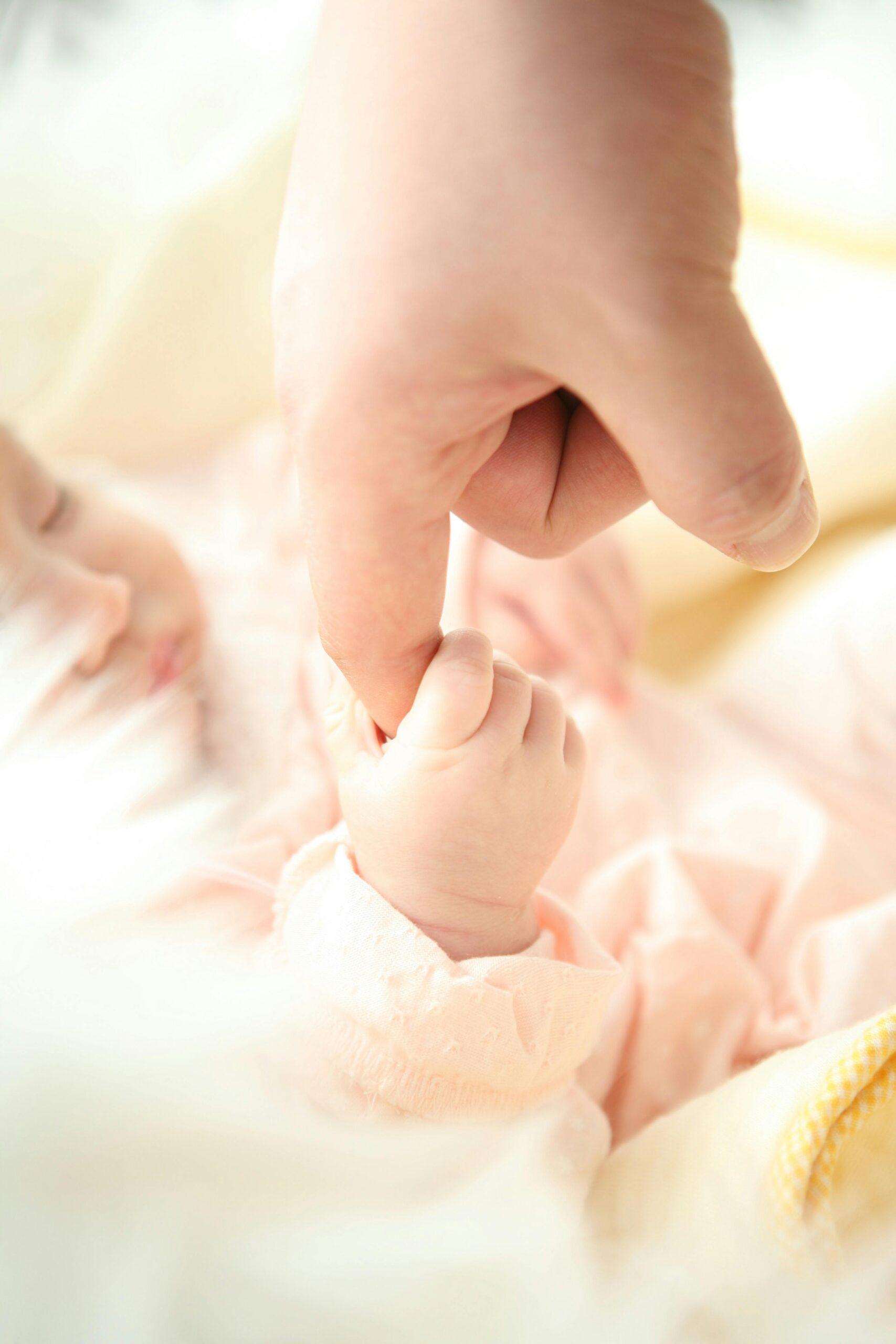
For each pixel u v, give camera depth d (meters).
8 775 0.40
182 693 0.56
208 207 0.83
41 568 0.50
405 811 0.36
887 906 0.53
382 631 0.31
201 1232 0.31
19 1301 0.29
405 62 0.28
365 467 0.29
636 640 0.71
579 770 0.38
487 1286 0.32
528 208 0.27
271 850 0.47
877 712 0.69
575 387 0.28
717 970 0.52
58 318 0.84
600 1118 0.40
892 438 0.78
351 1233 0.32
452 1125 0.37
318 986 0.37
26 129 0.83
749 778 0.67
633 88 0.28
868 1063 0.34
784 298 0.89
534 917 0.40
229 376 0.84
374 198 0.28
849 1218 0.35
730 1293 0.33
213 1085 0.33
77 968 0.34
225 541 0.72
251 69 0.89
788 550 0.30
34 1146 0.30
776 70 0.95
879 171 0.90
